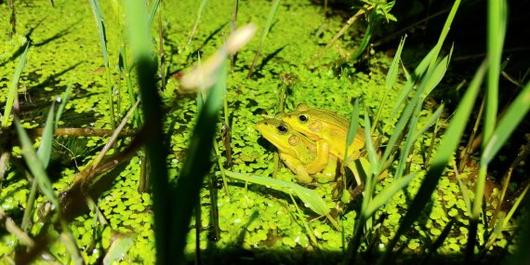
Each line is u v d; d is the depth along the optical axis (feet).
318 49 3.58
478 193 2.48
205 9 3.80
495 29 1.99
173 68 3.36
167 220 1.68
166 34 3.57
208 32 3.62
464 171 3.02
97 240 2.75
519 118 2.04
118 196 2.86
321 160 2.92
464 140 3.14
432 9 3.67
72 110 3.13
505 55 3.50
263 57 3.49
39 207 2.75
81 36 3.50
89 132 2.75
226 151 2.95
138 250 2.75
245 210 2.85
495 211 2.85
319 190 2.91
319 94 3.30
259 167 2.97
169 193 1.64
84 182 2.72
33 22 3.56
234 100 3.23
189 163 1.67
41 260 2.62
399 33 3.55
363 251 2.78
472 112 3.24
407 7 3.67
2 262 2.66
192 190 1.70
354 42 3.65
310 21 3.79
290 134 2.90
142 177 2.85
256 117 3.16
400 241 2.82
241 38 1.53
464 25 3.64
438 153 2.37
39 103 3.14
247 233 2.81
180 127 3.09
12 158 2.61
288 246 2.79
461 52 3.59
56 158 2.94
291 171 2.97
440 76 2.63
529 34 3.53
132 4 1.42
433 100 3.32
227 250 2.77
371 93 3.33
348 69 3.37
